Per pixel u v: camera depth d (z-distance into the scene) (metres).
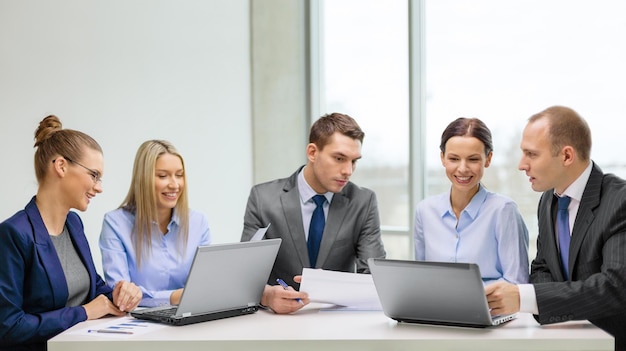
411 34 5.14
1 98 4.82
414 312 2.44
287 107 5.59
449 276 2.29
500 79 4.80
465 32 4.96
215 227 5.38
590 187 2.61
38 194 2.66
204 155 5.31
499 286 2.38
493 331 2.33
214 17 5.31
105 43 4.99
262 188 3.29
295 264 3.16
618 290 2.37
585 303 2.36
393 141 5.36
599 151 4.37
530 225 4.71
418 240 3.26
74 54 4.93
